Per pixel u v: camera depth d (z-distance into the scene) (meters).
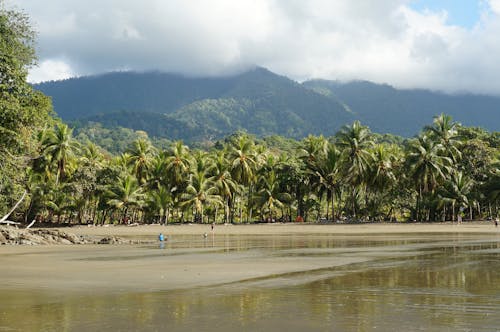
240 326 8.43
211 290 12.52
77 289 12.83
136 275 15.90
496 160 80.12
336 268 17.73
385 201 85.19
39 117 35.25
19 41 35.16
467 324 8.51
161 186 82.94
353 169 76.44
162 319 8.98
